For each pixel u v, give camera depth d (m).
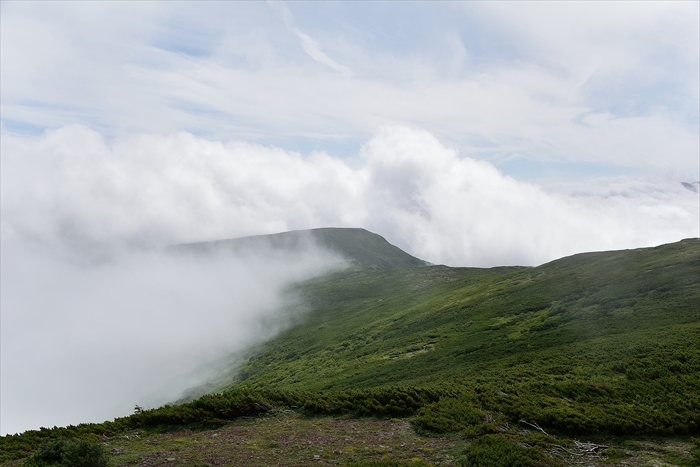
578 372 42.50
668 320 58.03
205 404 33.12
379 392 35.25
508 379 43.41
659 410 28.64
